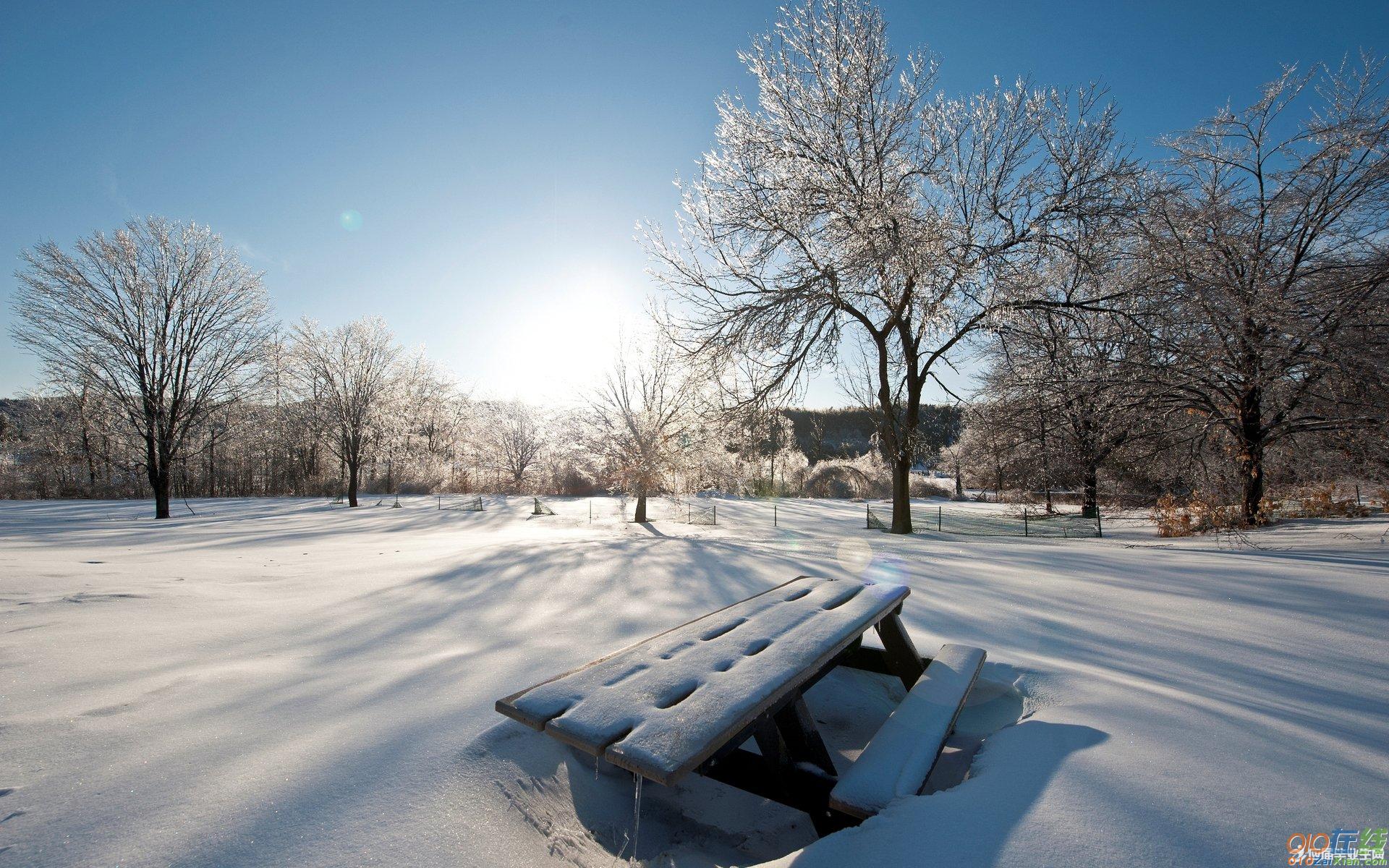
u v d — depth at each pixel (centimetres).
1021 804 193
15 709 265
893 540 1292
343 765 220
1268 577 639
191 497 3922
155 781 207
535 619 465
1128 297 1302
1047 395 1495
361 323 3450
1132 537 1313
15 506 2962
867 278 1291
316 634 420
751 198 1412
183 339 2428
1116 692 297
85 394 2591
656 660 254
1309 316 1213
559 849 201
